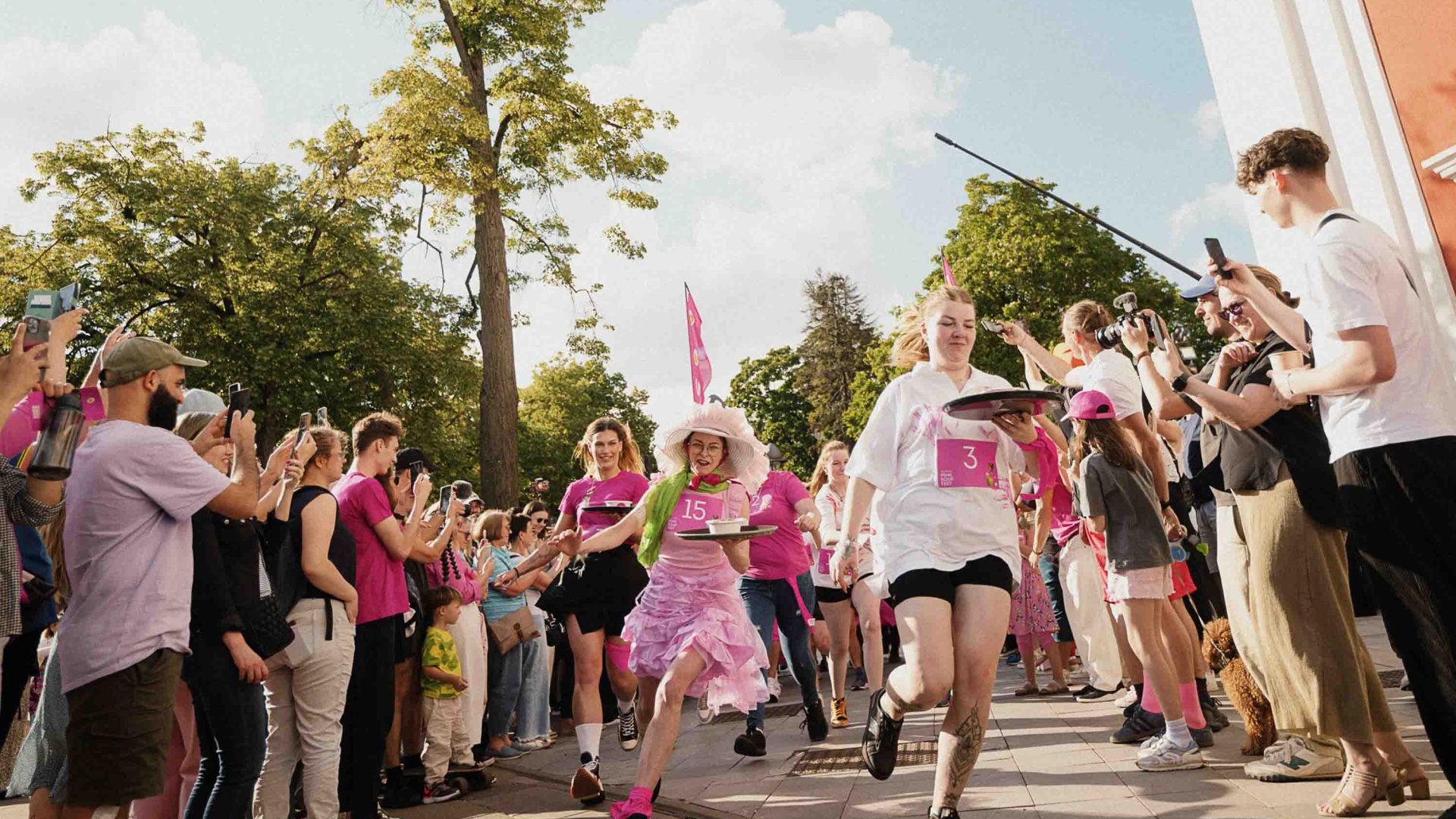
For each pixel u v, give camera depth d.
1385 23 7.06
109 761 3.19
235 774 3.67
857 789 4.88
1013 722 6.50
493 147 20.12
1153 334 3.96
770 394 58.50
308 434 4.50
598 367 58.47
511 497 18.73
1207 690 5.38
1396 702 5.47
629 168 20.23
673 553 4.78
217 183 24.36
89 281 23.12
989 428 3.72
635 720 6.86
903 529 3.67
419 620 5.87
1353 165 7.25
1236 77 7.98
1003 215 31.61
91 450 3.45
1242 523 3.91
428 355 25.64
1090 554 6.66
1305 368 3.37
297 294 24.09
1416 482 3.04
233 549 3.89
